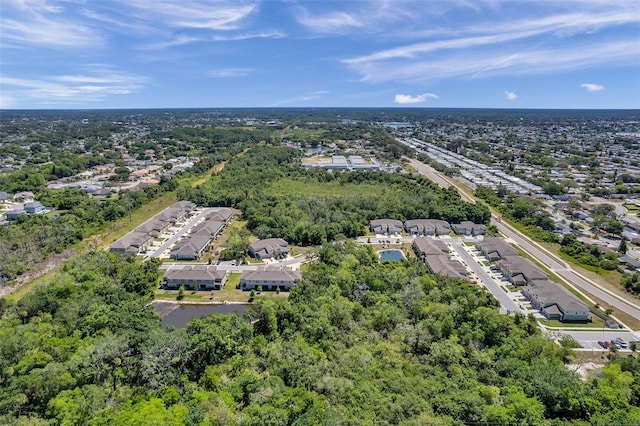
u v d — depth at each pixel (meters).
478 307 90.38
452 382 69.44
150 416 58.22
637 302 105.88
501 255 130.50
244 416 59.84
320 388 67.50
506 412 61.19
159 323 88.81
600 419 60.75
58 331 81.06
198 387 69.94
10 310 89.06
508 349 78.19
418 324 86.19
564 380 67.62
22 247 128.88
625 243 137.50
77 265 113.56
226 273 122.75
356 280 105.75
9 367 67.94
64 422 58.09
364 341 82.50
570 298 99.31
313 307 91.69
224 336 79.56
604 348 86.00
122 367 73.69
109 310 88.81
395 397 65.19
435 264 122.50
